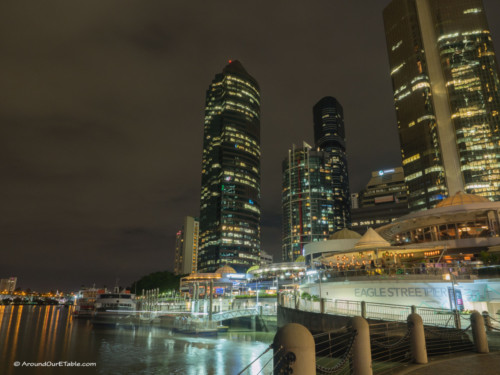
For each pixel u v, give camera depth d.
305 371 7.31
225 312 63.72
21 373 34.03
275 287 74.75
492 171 156.75
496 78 169.88
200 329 61.88
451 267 31.75
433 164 175.25
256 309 64.50
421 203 177.75
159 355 42.62
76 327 85.31
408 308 30.62
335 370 9.64
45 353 45.38
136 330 76.50
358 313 28.52
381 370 13.34
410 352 15.05
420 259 45.56
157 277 154.12
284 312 39.72
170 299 112.94
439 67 185.62
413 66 195.62
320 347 28.75
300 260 82.06
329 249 72.19
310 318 31.23
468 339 18.92
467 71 174.75
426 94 186.38
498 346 18.62
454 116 171.25
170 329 75.38
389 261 41.75
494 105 165.12
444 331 19.41
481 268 30.78
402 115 197.62
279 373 7.38
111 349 48.12
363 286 34.72
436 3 192.50
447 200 54.09
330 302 32.06
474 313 17.97
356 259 44.31
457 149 167.88
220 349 47.00
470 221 47.53
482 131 163.00
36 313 163.88
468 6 185.75
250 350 46.25
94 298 125.06
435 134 179.12
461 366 13.44
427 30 193.75
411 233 52.53
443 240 48.28
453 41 182.12
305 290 43.22
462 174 162.50
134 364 37.31
